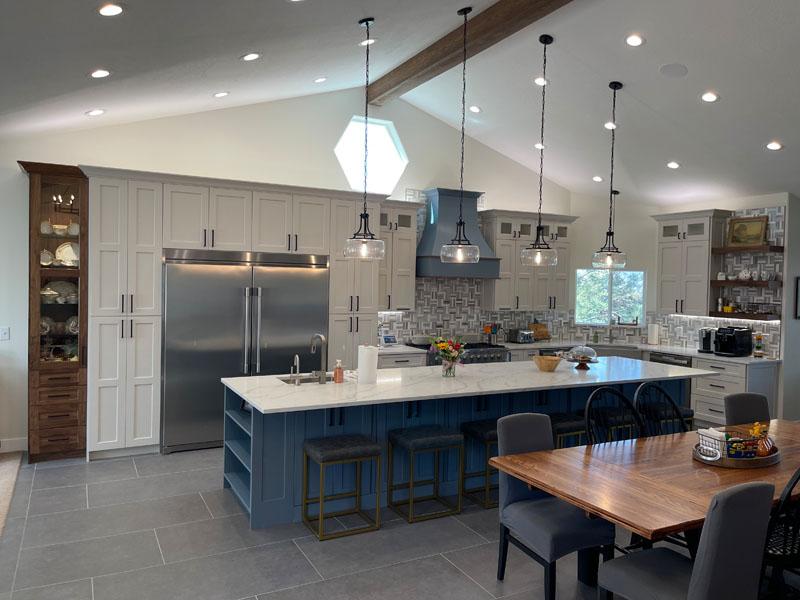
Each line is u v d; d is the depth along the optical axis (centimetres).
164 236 536
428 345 730
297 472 399
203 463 514
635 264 808
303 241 598
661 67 502
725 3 413
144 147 589
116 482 465
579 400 511
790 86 474
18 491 443
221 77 485
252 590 308
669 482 275
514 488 321
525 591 312
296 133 668
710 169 652
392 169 753
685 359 712
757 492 221
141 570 327
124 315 523
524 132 722
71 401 522
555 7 434
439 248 715
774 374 668
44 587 307
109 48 342
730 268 714
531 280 803
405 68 603
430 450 401
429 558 348
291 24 388
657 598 231
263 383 435
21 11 259
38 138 545
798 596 292
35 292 507
